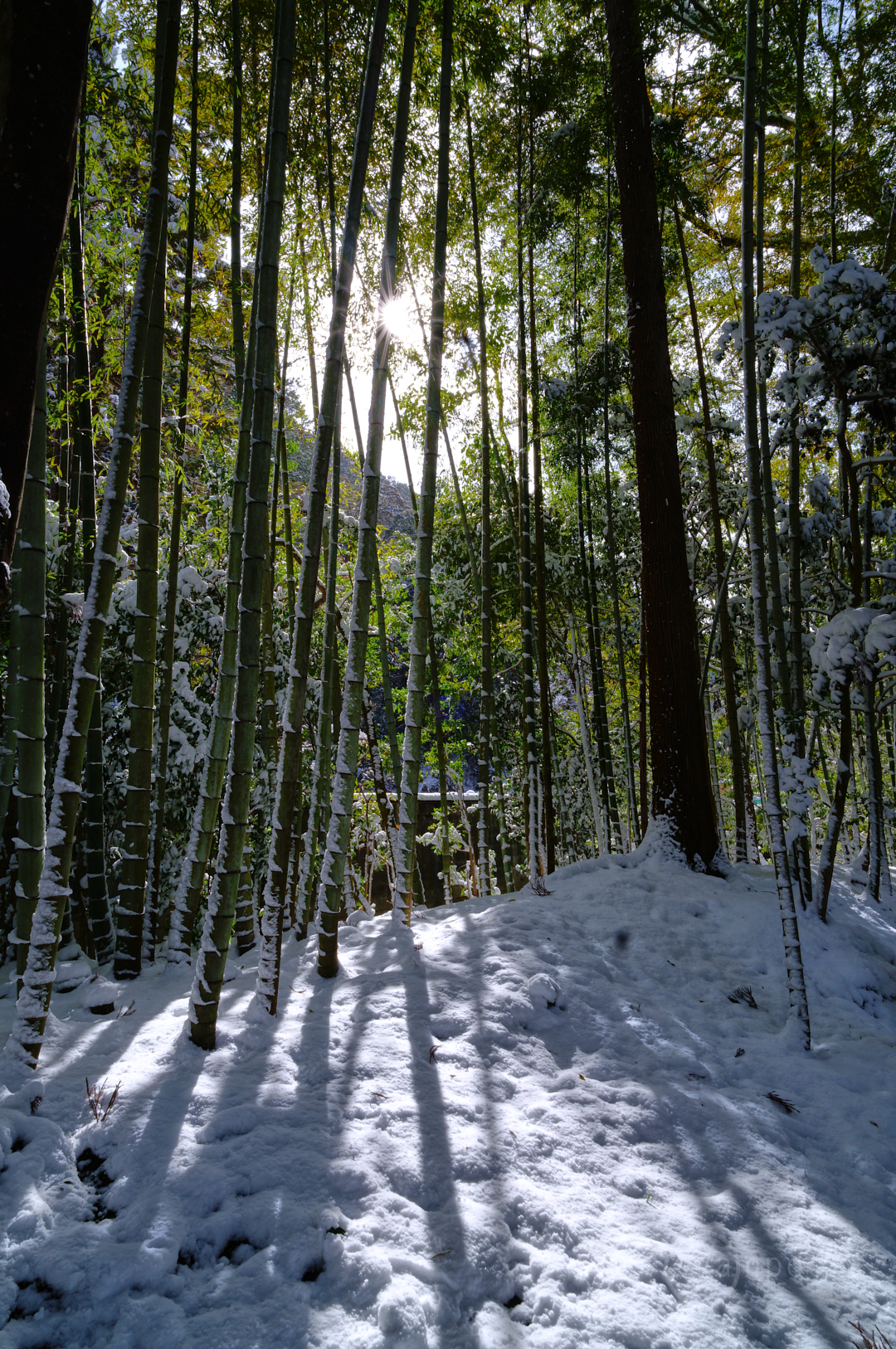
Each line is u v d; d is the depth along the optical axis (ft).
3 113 4.86
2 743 9.55
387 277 9.53
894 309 11.66
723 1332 5.03
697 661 16.24
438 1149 6.30
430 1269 5.12
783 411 15.37
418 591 11.14
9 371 4.87
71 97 5.09
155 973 10.04
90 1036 7.50
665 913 12.96
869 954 13.04
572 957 10.64
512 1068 7.81
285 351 13.67
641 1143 7.03
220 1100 6.55
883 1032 10.59
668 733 15.98
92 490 11.68
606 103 17.28
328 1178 5.79
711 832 15.76
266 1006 8.14
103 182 13.53
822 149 19.94
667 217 19.56
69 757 7.12
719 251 26.43
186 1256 5.15
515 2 16.26
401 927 11.13
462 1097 7.09
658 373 16.62
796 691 15.06
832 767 28.02
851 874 19.01
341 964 9.80
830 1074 8.79
